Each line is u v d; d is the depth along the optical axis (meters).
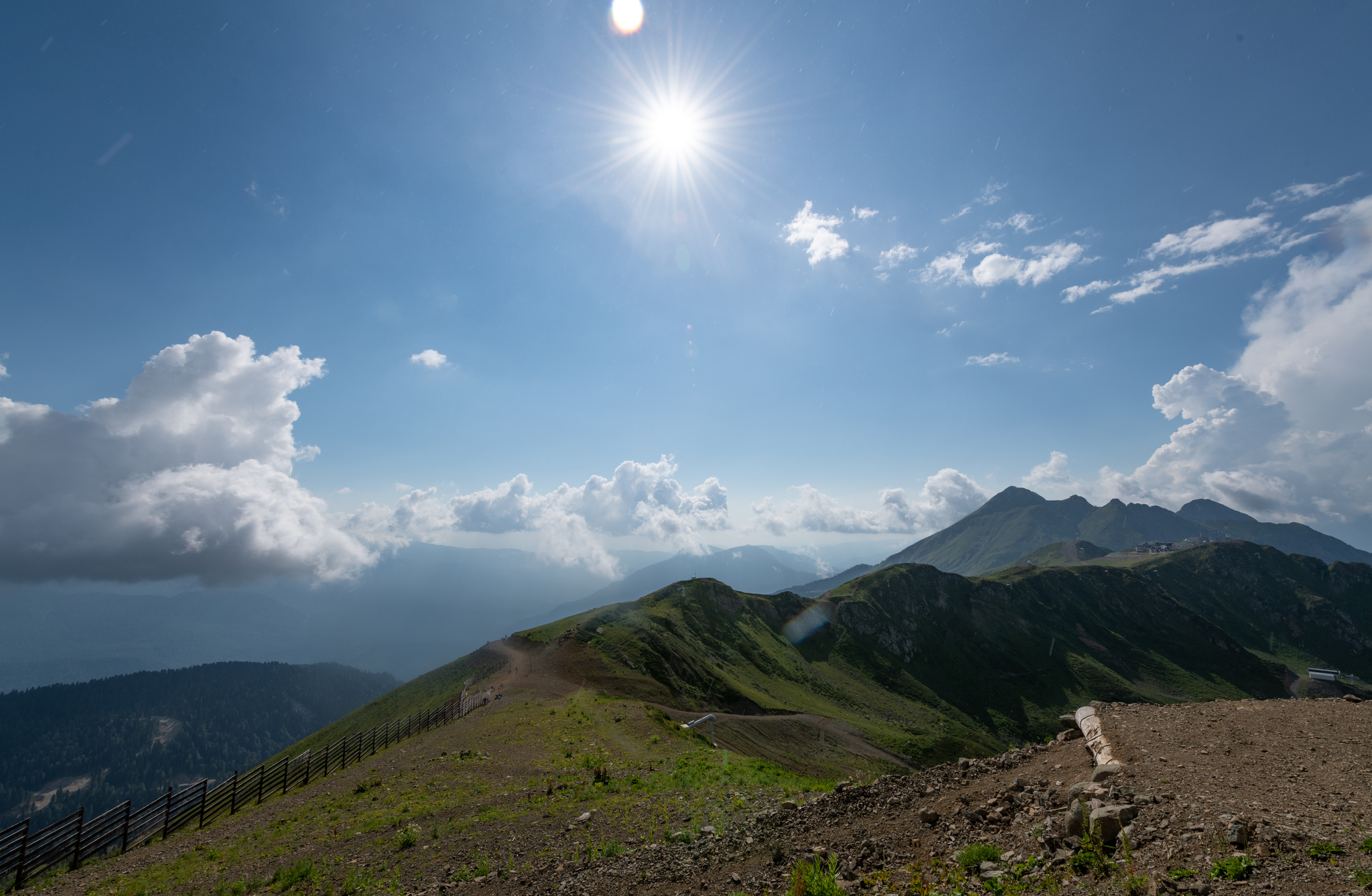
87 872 19.41
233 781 28.05
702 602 159.88
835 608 197.50
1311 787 9.16
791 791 18.66
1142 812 9.00
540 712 48.81
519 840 16.05
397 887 13.85
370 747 41.75
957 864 9.49
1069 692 185.50
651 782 22.77
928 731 141.25
